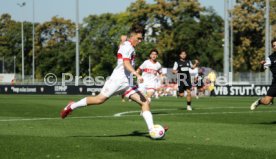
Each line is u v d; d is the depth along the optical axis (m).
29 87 119.56
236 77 128.12
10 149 21.78
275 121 37.41
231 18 170.25
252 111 49.44
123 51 26.30
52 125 33.22
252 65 183.62
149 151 21.52
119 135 27.52
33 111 48.53
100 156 20.27
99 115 43.38
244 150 22.00
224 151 21.64
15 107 55.12
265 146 23.44
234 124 34.53
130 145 23.14
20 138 25.34
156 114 44.81
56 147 22.36
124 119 38.47
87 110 50.06
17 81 157.50
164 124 34.34
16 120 37.50
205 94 104.81
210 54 187.62
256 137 26.84
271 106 59.72
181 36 182.00
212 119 39.16
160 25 187.50
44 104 62.06
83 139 25.12
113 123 34.81
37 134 27.62
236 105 62.38
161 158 19.91
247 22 178.25
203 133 28.59
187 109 51.91
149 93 49.22
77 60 121.12
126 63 26.14
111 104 62.78
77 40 121.69
